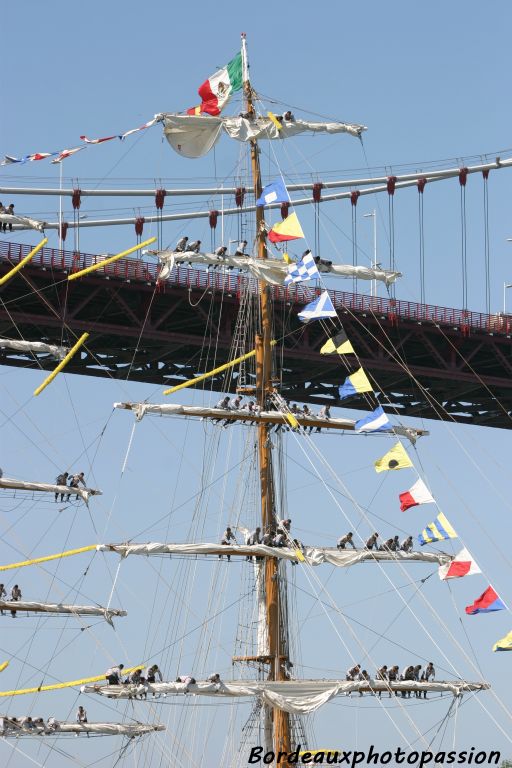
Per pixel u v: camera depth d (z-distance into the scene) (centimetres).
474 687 15850
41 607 16262
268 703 15600
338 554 16200
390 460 16362
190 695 15538
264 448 16738
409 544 16325
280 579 16312
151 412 16575
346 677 15900
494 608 15950
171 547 16162
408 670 15950
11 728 15700
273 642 16062
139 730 15875
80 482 16888
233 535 16400
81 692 15350
